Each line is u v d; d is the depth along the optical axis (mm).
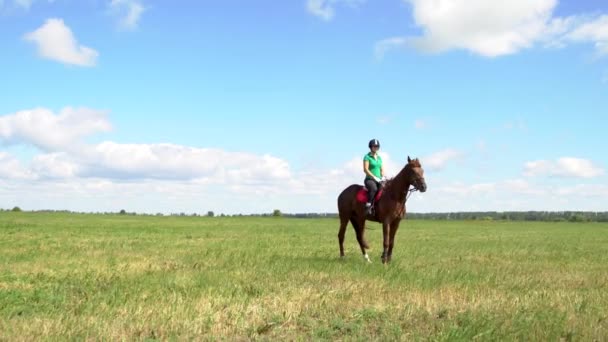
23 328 7164
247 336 7301
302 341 7070
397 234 37562
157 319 7797
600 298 9992
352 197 16938
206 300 9094
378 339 7125
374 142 16344
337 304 9094
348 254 18922
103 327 7340
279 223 59531
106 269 13336
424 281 11648
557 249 23312
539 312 8305
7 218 53031
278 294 9938
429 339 7016
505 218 130250
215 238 28016
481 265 15766
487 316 7969
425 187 14836
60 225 40062
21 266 13922
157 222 53469
